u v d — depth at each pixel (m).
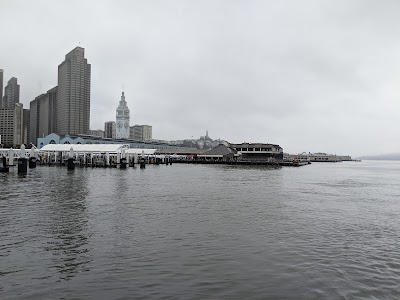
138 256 15.16
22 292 11.30
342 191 47.34
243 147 182.50
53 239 17.73
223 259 14.94
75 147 119.44
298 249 16.75
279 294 11.41
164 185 49.41
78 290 11.50
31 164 93.38
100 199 32.84
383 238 19.34
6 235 18.44
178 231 20.02
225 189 45.75
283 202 33.72
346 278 12.96
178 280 12.48
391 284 12.45
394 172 123.81
